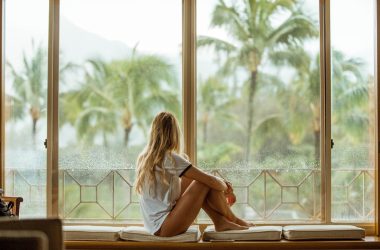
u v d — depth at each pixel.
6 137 4.79
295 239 4.28
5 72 4.80
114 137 4.80
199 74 4.79
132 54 4.82
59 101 4.80
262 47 4.79
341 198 4.76
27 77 4.80
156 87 4.80
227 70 4.79
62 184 4.79
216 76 4.79
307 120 4.77
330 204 4.73
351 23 4.77
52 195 4.76
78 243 4.29
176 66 4.80
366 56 4.77
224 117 4.78
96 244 4.27
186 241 4.16
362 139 4.76
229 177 4.77
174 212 4.15
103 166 4.80
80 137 4.80
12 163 4.79
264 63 4.78
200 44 4.79
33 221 2.75
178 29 4.82
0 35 4.75
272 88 4.77
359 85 4.76
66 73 4.81
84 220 4.80
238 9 4.79
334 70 4.76
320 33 4.76
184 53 4.78
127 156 4.80
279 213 4.77
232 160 4.77
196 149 4.77
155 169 4.22
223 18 4.79
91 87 4.81
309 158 4.76
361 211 4.76
